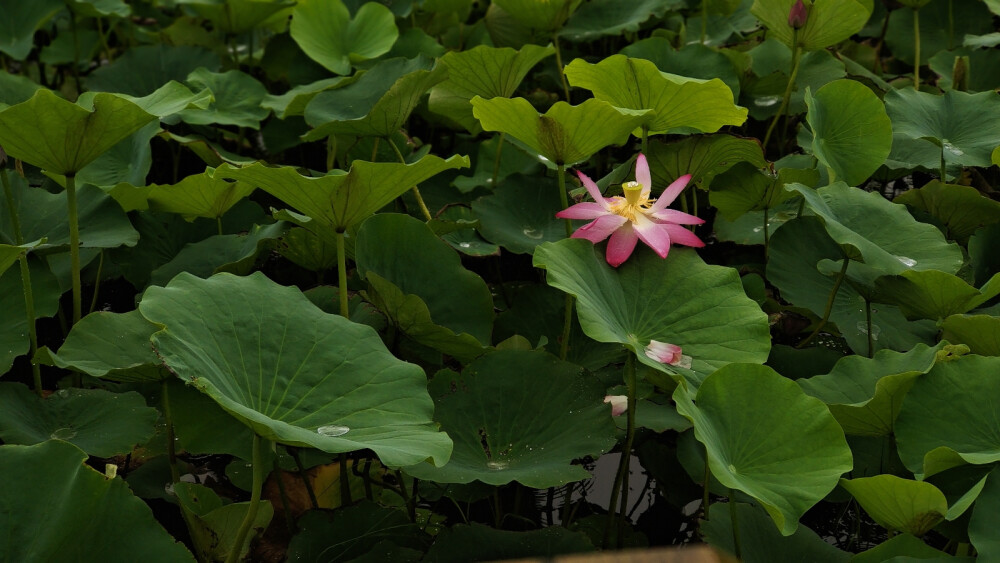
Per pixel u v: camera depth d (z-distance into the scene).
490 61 4.48
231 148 5.24
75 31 5.82
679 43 5.26
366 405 3.52
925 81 5.31
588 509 3.94
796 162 4.59
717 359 3.67
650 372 3.74
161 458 3.98
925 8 5.61
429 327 3.84
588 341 4.14
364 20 5.19
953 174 4.49
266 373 3.52
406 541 3.69
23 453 3.35
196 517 3.67
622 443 3.85
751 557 3.59
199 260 4.25
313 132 4.32
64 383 4.12
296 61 5.25
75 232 3.97
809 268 4.18
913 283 3.83
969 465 3.60
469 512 3.94
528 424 3.74
